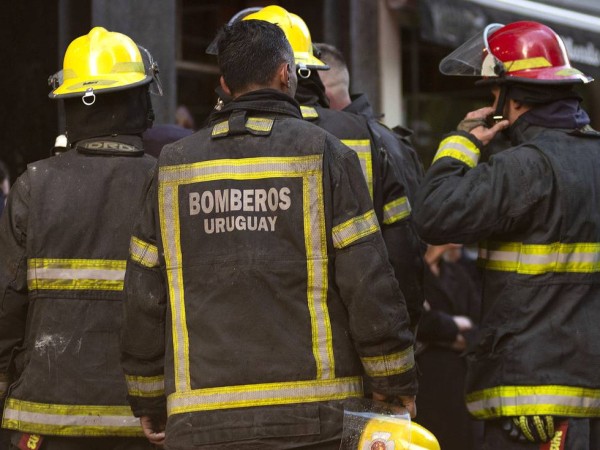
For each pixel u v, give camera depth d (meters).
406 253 10.77
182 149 8.55
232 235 8.24
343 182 8.27
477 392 10.30
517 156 10.12
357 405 8.30
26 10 18.39
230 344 8.14
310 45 11.22
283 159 8.30
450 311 15.96
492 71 10.59
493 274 10.32
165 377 8.45
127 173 10.20
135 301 8.61
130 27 18.86
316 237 8.20
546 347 10.00
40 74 18.30
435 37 22.59
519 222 10.05
